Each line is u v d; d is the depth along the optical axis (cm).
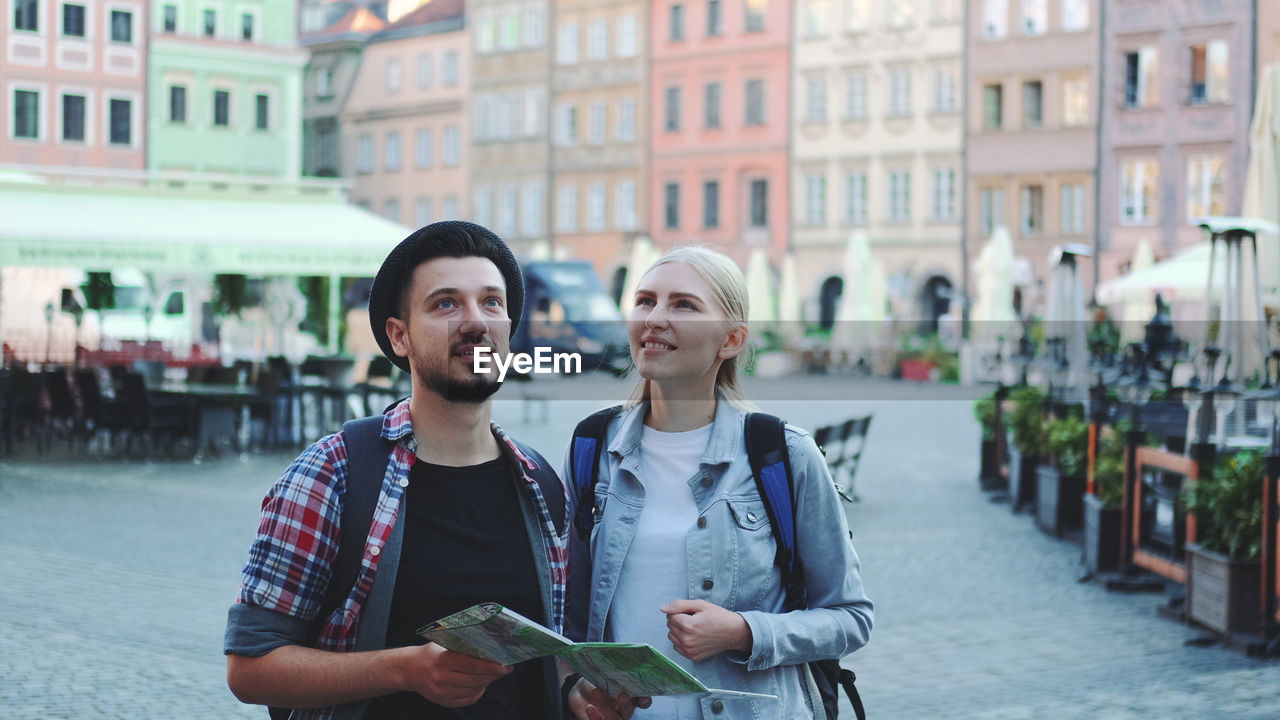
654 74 6194
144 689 675
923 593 957
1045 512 1244
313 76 7100
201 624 828
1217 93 5047
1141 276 2575
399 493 255
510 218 6544
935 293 5650
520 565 261
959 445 2175
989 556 1114
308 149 7119
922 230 5572
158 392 1794
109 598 900
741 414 299
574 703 279
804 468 294
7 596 897
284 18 5903
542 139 6431
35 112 5375
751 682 283
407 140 6819
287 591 250
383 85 6881
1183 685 697
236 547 1113
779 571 292
